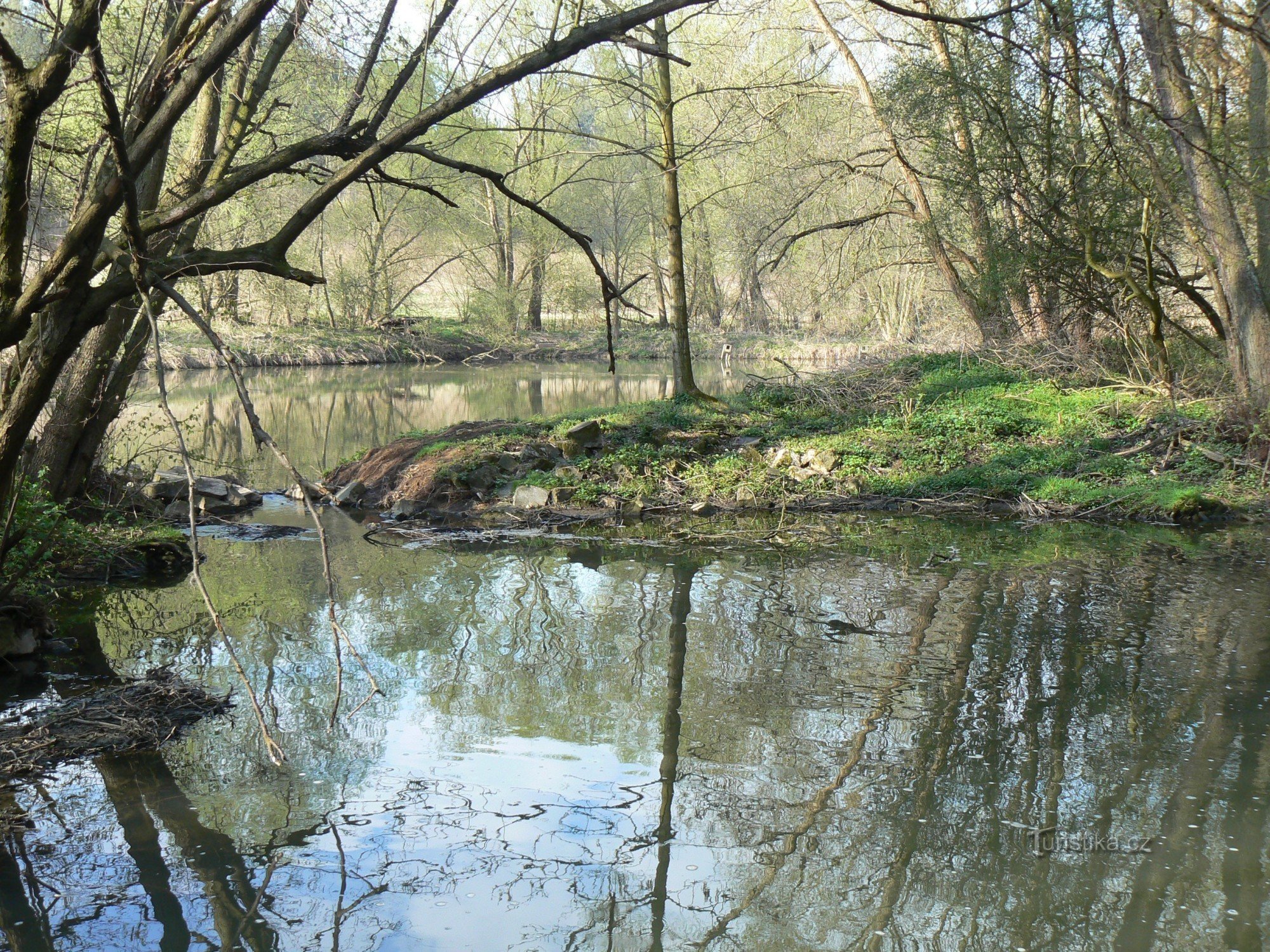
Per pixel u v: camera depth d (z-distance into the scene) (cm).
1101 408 1638
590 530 1284
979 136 1970
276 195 2430
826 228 2306
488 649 808
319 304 4697
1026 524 1292
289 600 954
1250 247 1532
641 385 3406
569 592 979
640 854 500
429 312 5812
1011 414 1644
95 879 474
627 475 1473
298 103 1150
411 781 575
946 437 1600
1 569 714
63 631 852
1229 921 445
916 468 1508
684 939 428
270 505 1484
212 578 1040
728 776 582
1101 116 1362
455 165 541
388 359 4472
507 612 911
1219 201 1432
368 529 1300
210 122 1126
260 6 481
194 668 759
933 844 509
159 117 484
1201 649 787
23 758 594
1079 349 1883
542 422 1708
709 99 2294
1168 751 608
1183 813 537
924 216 2183
